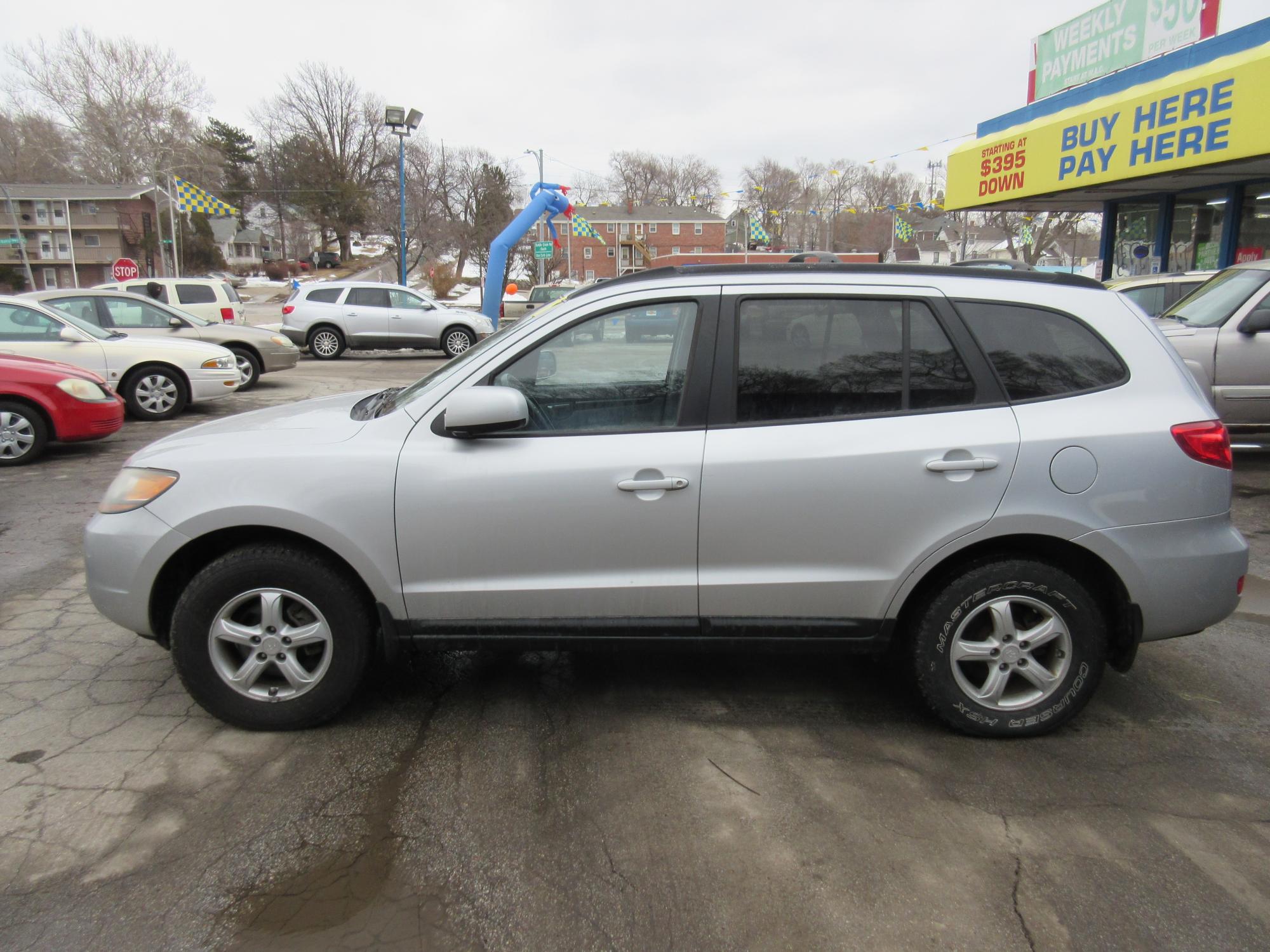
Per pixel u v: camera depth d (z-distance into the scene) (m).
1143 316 3.30
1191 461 3.10
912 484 3.07
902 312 3.20
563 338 3.24
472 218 70.69
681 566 3.15
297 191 77.19
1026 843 2.66
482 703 3.57
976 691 3.23
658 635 3.22
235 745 3.22
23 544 5.78
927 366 3.17
